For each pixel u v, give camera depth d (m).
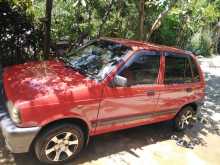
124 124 4.91
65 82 4.29
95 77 4.54
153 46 5.38
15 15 7.86
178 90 5.58
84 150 4.86
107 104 4.45
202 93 6.27
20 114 3.67
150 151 5.27
